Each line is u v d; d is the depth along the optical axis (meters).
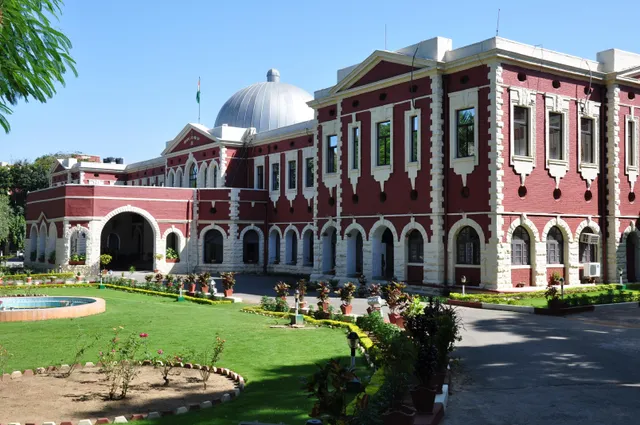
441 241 32.12
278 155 50.97
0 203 58.94
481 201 30.59
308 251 48.03
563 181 33.03
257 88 64.38
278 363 15.02
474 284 30.97
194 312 25.39
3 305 27.41
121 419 10.48
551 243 32.81
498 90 30.25
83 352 15.88
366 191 36.66
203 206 51.22
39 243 53.25
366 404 8.46
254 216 51.53
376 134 36.31
